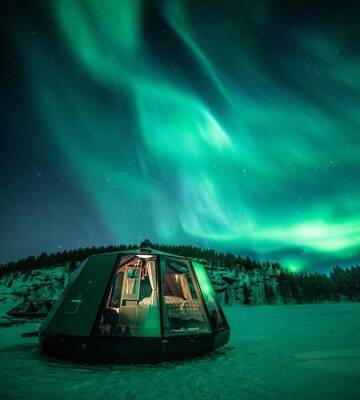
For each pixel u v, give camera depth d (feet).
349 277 284.00
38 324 49.08
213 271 266.16
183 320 31.30
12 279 210.38
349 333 43.88
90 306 23.98
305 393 15.70
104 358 21.26
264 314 100.42
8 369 19.77
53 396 14.83
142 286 40.37
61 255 260.83
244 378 18.65
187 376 18.79
